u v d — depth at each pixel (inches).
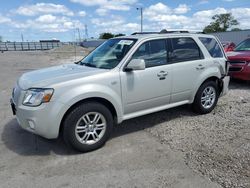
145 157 150.8
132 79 171.9
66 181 128.9
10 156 155.9
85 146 156.9
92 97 155.8
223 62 229.0
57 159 151.3
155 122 206.8
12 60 1026.7
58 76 159.0
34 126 146.5
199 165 139.7
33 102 146.2
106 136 165.0
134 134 185.0
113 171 136.8
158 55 187.3
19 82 168.7
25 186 125.4
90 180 129.2
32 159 151.9
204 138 173.6
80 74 159.9
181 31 213.2
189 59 205.5
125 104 173.2
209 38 224.8
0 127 203.5
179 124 201.0
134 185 124.1
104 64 178.7
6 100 292.7
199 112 221.0
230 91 306.2
